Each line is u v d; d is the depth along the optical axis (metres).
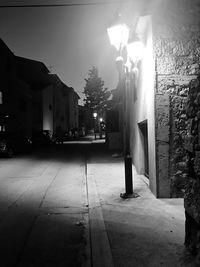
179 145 7.07
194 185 3.73
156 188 7.04
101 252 4.13
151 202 6.64
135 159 11.54
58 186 9.35
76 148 24.95
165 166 7.04
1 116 23.95
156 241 4.45
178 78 7.13
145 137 9.84
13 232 5.31
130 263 3.79
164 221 5.33
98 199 7.15
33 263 4.09
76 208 6.77
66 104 55.25
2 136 18.33
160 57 7.15
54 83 43.03
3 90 24.52
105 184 9.02
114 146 21.47
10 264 4.08
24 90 30.00
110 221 5.45
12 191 8.77
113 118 24.70
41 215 6.30
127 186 7.30
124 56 8.02
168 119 7.09
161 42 7.15
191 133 3.81
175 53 7.16
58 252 4.43
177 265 3.66
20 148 20.58
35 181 10.30
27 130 30.25
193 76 7.12
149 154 7.88
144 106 8.57
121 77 7.67
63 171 12.41
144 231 4.88
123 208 6.25
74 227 5.50
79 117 75.25
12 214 6.43
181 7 7.14
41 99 36.09
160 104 7.11
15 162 15.69
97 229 5.07
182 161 7.04
